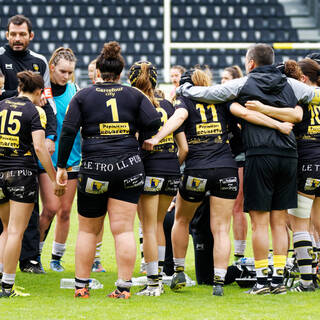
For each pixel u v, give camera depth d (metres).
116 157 11.01
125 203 11.20
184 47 48.16
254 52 12.52
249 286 13.02
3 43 56.81
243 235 15.38
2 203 11.77
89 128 11.18
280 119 12.09
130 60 55.94
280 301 11.23
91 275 14.55
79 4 61.91
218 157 12.09
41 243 15.20
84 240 11.48
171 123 11.85
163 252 12.67
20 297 11.56
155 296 11.74
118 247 11.29
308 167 12.54
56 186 11.77
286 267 13.38
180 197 12.45
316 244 14.02
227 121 12.60
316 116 12.70
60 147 11.23
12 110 11.52
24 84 11.88
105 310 10.27
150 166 11.90
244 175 12.20
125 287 11.41
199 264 13.30
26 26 14.36
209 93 12.10
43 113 11.72
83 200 11.25
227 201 12.12
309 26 64.44
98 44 57.53
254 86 12.10
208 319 9.63
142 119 11.38
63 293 12.14
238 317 9.82
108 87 11.32
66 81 15.33
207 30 60.22
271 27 61.56
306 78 13.32
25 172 11.45
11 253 11.42
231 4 63.41
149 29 60.09
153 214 11.91
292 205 12.15
